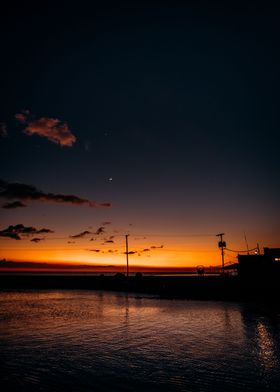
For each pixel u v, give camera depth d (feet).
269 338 69.31
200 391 39.37
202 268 247.50
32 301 159.63
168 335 73.56
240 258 179.52
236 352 57.57
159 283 226.58
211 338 69.82
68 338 71.05
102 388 40.37
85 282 279.90
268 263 175.63
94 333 76.64
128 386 41.09
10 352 58.49
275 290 156.76
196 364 50.49
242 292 163.63
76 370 47.73
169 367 49.03
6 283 297.53
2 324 90.33
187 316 102.89
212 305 132.98
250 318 96.84
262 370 47.32
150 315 106.32
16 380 43.42
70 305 139.74
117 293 209.05
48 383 42.27
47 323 91.76
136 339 69.56
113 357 54.85
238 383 42.01
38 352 58.54
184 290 191.83
